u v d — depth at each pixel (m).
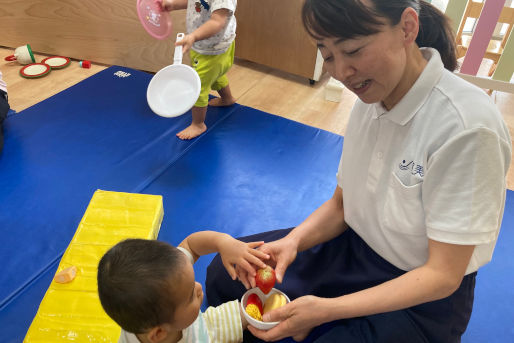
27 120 1.81
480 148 0.66
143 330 0.71
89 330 0.96
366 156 0.85
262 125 1.88
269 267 0.94
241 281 0.99
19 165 1.58
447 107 0.69
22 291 1.15
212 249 1.01
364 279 0.92
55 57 2.36
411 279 0.76
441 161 0.69
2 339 1.04
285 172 1.63
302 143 1.78
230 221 1.41
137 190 1.50
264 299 0.98
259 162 1.67
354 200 0.91
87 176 1.55
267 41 2.22
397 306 0.77
